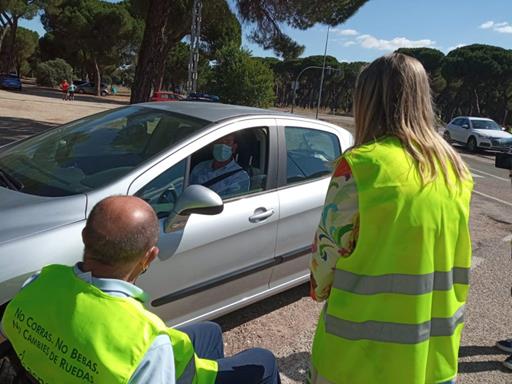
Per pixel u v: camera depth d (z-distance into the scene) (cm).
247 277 330
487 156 2047
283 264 355
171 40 3278
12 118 1733
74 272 151
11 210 253
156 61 1373
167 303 285
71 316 140
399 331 147
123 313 140
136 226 149
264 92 3616
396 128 154
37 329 144
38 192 277
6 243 232
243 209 319
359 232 146
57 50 6209
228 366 198
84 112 2342
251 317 378
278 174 352
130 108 374
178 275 285
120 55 5634
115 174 285
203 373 186
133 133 330
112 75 8131
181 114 340
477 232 721
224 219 306
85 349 135
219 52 3653
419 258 146
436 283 151
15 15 4553
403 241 145
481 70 6306
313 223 369
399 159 147
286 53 2195
